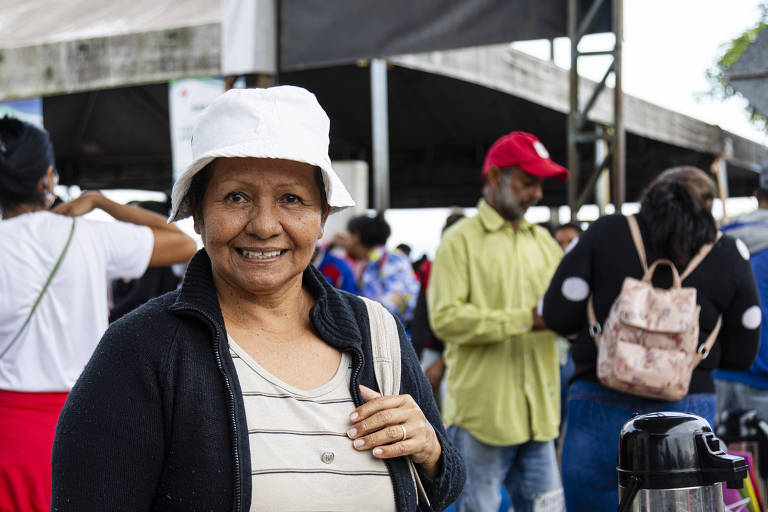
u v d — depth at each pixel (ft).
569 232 19.12
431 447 4.72
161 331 4.25
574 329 9.45
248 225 4.33
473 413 11.13
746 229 12.74
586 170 45.37
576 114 18.88
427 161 48.78
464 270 11.23
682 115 34.45
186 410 4.11
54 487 4.10
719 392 12.94
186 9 18.61
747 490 10.32
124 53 18.26
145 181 51.83
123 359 4.17
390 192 55.21
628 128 30.45
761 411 12.51
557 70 25.50
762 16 29.04
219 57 17.19
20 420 7.30
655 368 8.46
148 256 8.17
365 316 4.95
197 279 4.48
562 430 14.83
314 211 4.50
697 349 8.91
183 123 17.62
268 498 4.12
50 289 7.53
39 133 7.95
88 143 44.52
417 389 5.02
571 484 9.32
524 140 11.29
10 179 7.68
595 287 9.21
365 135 45.06
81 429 4.06
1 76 19.76
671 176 9.16
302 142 4.31
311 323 4.74
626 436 4.87
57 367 7.50
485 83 22.95
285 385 4.37
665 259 8.86
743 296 9.02
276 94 4.38
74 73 18.86
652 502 4.68
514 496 11.76
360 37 16.80
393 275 19.40
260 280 4.36
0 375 7.38
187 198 4.62
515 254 11.37
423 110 40.42
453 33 16.66
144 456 4.08
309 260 4.57
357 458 4.41
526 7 16.83
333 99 39.06
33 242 7.55
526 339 11.19
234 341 4.45
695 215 8.76
